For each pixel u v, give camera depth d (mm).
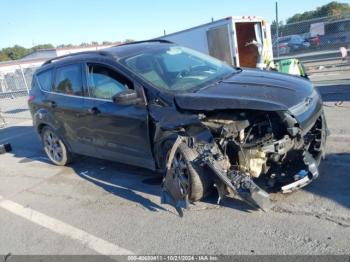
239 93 4008
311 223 3549
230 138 3873
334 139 5684
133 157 4926
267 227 3613
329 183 4242
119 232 4023
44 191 5633
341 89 9812
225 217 3934
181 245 3578
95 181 5664
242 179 3709
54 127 6363
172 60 5176
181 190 4023
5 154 8539
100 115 5113
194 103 4008
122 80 4816
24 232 4387
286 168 4012
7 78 31594
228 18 12836
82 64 5539
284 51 23625
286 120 3697
